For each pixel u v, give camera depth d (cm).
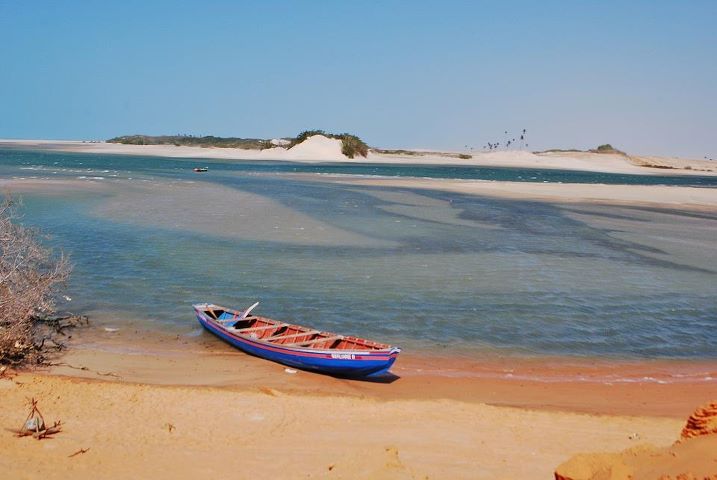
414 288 2228
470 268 2583
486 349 1662
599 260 2870
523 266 2664
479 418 1154
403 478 830
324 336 1570
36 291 1502
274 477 852
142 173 7638
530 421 1150
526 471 900
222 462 905
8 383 1198
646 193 6500
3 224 1788
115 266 2380
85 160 11088
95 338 1600
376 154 19400
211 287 2147
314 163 13362
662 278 2555
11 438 959
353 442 998
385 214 4122
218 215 3791
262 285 2197
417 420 1129
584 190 6669
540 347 1694
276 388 1295
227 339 1612
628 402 1320
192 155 16112
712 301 2228
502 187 6794
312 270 2436
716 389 1424
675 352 1697
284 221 3625
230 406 1158
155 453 936
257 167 10519
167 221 3475
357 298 2081
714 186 10194
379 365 1364
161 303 1945
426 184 7019
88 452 928
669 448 639
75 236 2927
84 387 1206
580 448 1009
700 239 3588
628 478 592
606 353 1669
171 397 1184
